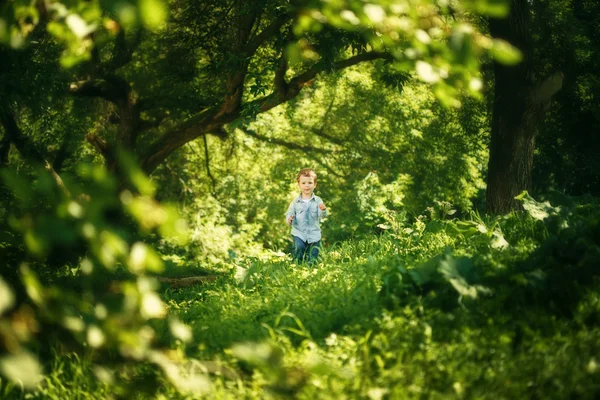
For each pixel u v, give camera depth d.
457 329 3.97
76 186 2.27
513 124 11.64
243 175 25.75
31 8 2.77
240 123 12.77
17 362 2.35
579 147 19.38
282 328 4.26
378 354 3.76
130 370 3.89
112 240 2.30
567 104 17.69
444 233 7.15
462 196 24.38
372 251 7.52
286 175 25.11
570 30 15.30
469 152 23.38
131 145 16.95
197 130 15.47
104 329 2.63
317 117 24.56
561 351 3.54
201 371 3.84
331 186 25.00
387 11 2.75
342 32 11.02
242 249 24.36
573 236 4.90
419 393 3.27
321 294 5.39
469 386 3.29
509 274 4.66
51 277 6.77
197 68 16.34
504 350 3.61
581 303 4.23
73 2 2.68
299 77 12.95
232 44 14.16
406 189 23.97
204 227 22.95
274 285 6.59
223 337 4.68
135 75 17.67
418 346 3.77
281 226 26.67
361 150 24.27
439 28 2.77
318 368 3.05
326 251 8.17
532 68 11.50
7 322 2.47
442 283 4.56
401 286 4.67
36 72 10.55
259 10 11.96
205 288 7.80
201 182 24.86
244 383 3.71
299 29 3.12
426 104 23.19
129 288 2.55
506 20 11.30
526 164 11.76
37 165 2.26
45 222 2.19
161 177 24.50
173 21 15.30
